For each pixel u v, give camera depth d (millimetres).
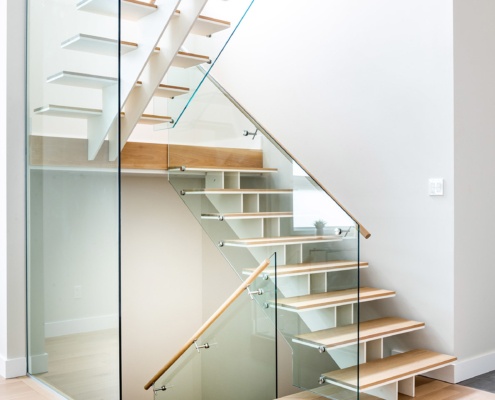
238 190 4207
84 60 3146
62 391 3420
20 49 3830
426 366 3773
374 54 4422
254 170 4109
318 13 4832
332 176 4758
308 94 4934
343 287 3598
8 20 3779
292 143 5094
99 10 2984
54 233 3477
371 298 4117
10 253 3770
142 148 4719
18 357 3801
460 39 3992
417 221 4188
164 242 5590
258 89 5418
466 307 4082
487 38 4262
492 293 4305
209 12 5918
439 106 4031
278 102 5211
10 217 3770
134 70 3822
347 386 3469
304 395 3854
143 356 5434
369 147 4477
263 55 5355
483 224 4219
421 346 4199
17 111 3814
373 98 4438
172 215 5656
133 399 5367
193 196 4535
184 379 4074
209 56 3984
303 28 4965
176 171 4656
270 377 3764
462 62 4016
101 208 2980
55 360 3488
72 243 3254
